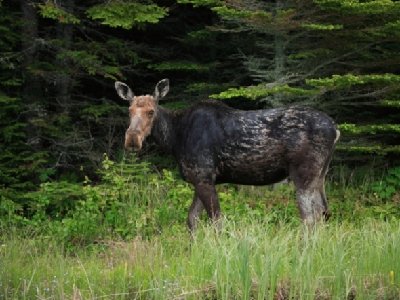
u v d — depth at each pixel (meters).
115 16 18.59
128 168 19.22
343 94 19.36
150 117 13.16
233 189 18.19
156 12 18.89
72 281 10.45
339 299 9.42
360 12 17.09
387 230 11.28
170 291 9.60
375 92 18.05
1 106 19.12
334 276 9.64
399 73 20.67
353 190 18.39
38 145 19.67
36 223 16.17
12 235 14.80
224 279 9.64
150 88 23.09
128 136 12.84
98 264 11.81
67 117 19.55
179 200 16.97
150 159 20.83
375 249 10.55
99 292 9.94
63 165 19.39
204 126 13.38
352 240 11.14
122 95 13.62
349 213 17.06
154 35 23.36
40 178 18.75
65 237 15.52
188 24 23.42
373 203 17.89
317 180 13.12
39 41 19.34
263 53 21.61
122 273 10.56
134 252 11.74
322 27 16.58
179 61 20.78
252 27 18.50
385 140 20.61
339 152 20.12
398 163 20.52
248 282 9.25
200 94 21.22
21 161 19.20
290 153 13.11
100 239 15.70
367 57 19.11
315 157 13.02
